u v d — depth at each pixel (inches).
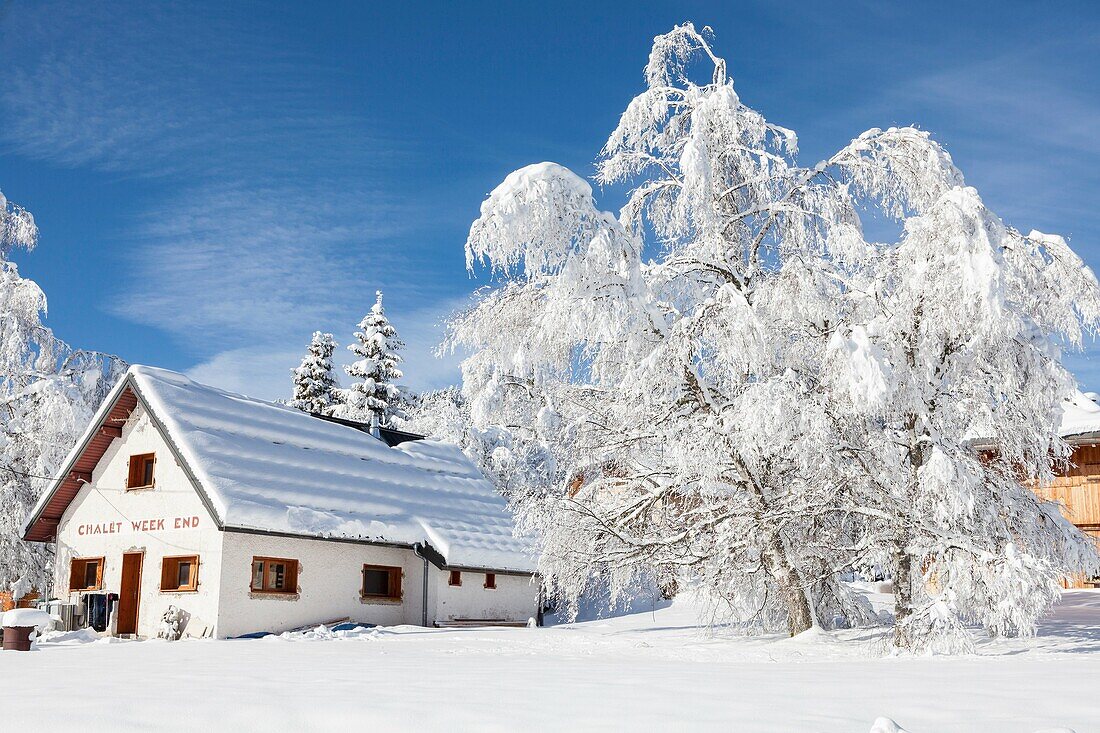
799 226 789.2
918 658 625.3
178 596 1021.8
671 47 848.9
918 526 697.0
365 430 1445.6
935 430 706.8
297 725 275.0
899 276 738.8
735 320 722.8
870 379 658.2
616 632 994.7
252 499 1019.3
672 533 855.1
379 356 2364.7
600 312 722.2
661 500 866.8
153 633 1032.2
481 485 1440.7
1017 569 648.4
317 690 359.3
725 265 811.4
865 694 345.7
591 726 264.1
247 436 1149.7
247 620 1002.7
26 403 1357.0
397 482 1282.0
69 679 419.5
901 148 772.6
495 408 857.5
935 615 658.8
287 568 1061.8
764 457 778.2
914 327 714.2
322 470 1182.3
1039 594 644.1
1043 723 269.3
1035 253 707.4
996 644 721.6
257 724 275.6
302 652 668.7
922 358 711.1
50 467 1320.1
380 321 2388.0
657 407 812.0
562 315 725.9
